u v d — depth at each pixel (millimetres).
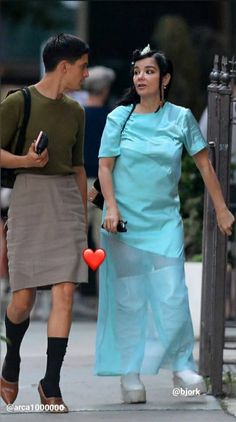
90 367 17734
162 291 14539
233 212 19531
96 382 16469
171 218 14617
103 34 27422
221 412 14406
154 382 16359
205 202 15703
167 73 14539
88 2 27453
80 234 14320
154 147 14406
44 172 14211
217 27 26969
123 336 14695
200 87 24375
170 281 14531
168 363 14797
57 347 14164
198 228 20984
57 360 14219
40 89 14250
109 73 23859
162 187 14500
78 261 14227
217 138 15141
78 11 30000
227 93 15055
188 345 14750
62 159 14273
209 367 15844
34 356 18734
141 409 14555
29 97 14172
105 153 14523
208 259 15742
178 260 14594
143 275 14641
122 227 14336
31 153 13891
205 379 15844
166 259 14555
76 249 14227
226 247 14992
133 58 14609
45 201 14164
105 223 14297
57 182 14242
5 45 34188
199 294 20312
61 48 14133
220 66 15586
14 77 30984
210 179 14570
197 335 20297
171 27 24359
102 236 14758
